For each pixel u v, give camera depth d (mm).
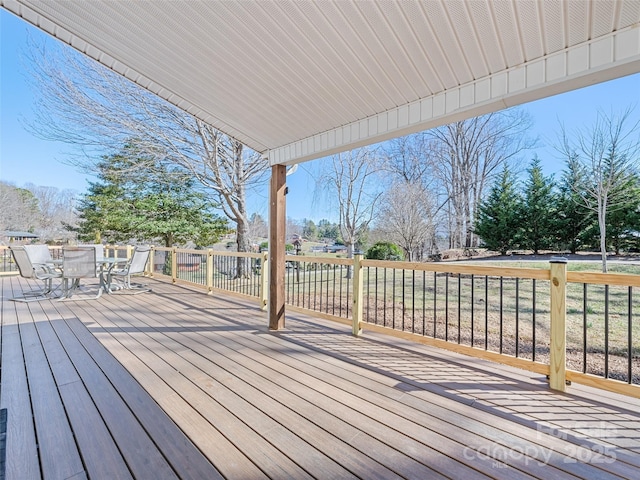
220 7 2061
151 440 1754
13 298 5797
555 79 1938
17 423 1902
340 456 1634
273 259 3943
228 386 2420
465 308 5719
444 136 11523
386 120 2865
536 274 2479
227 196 10000
